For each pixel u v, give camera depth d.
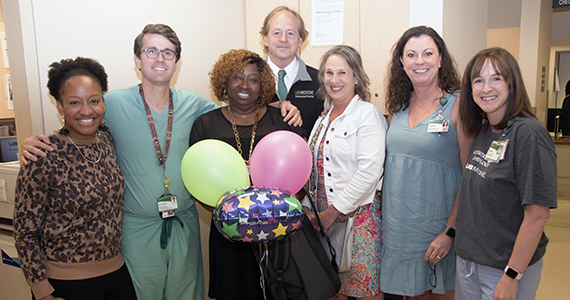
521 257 1.25
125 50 2.23
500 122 1.35
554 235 4.23
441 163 1.67
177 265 1.78
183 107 1.83
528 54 5.75
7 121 3.10
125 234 1.71
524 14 5.74
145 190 1.70
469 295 1.49
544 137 1.23
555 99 8.35
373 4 2.68
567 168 6.00
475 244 1.41
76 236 1.41
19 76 1.88
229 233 1.22
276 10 2.29
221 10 2.90
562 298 2.79
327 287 1.57
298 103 2.34
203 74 2.79
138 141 1.70
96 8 2.07
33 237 1.34
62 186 1.38
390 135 1.79
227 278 1.66
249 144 1.71
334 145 1.78
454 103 1.66
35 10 1.83
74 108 1.38
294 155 1.46
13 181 1.96
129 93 1.74
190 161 1.44
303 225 1.62
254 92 1.64
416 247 1.70
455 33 2.66
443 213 1.69
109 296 1.56
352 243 1.76
